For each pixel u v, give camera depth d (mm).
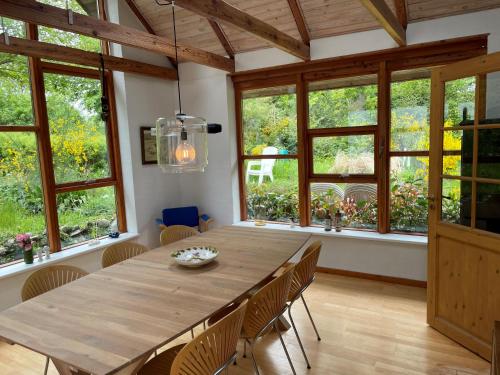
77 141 4023
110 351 1431
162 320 1677
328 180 4301
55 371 2596
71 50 3498
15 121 3477
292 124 4441
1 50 3037
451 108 2746
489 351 2469
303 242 2961
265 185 4750
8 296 3230
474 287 2582
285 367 2518
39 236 3701
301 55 3836
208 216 4977
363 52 3750
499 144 2412
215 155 4820
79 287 2102
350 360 2566
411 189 3857
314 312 3277
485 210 2508
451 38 3342
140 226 4520
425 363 2502
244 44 4375
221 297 1917
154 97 4660
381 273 3914
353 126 4074
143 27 4527
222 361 1710
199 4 2383
